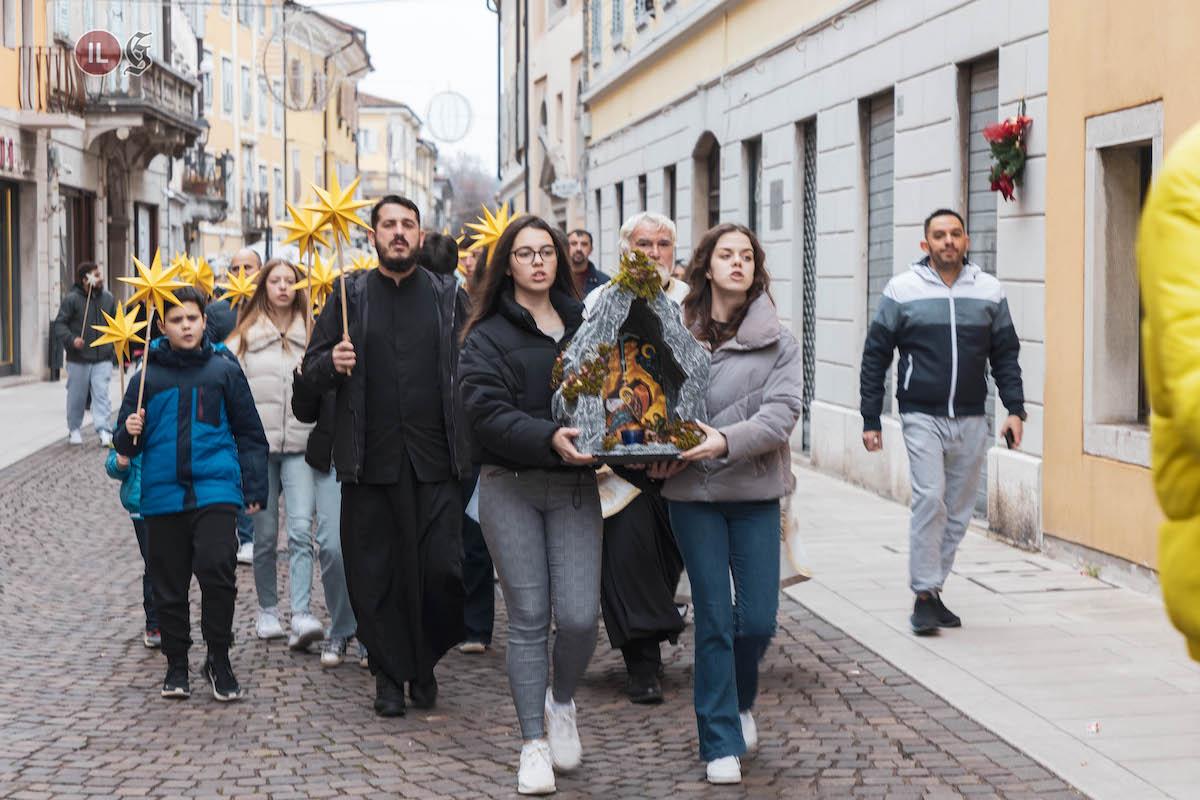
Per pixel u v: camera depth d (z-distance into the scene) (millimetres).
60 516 12992
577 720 6578
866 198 14719
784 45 17266
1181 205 2172
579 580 5672
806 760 5840
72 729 6473
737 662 5809
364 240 45594
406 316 6840
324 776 5777
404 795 5523
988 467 11234
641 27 26797
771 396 5617
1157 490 2318
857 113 14672
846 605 8781
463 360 5730
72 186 31719
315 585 9984
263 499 7133
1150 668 7176
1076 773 5562
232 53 53656
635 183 27922
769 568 5703
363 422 6715
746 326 5676
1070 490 9922
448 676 7523
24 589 9742
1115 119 9398
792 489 5719
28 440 19078
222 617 6945
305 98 22719
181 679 7023
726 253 5680
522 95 46656
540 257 5734
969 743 6023
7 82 27781
